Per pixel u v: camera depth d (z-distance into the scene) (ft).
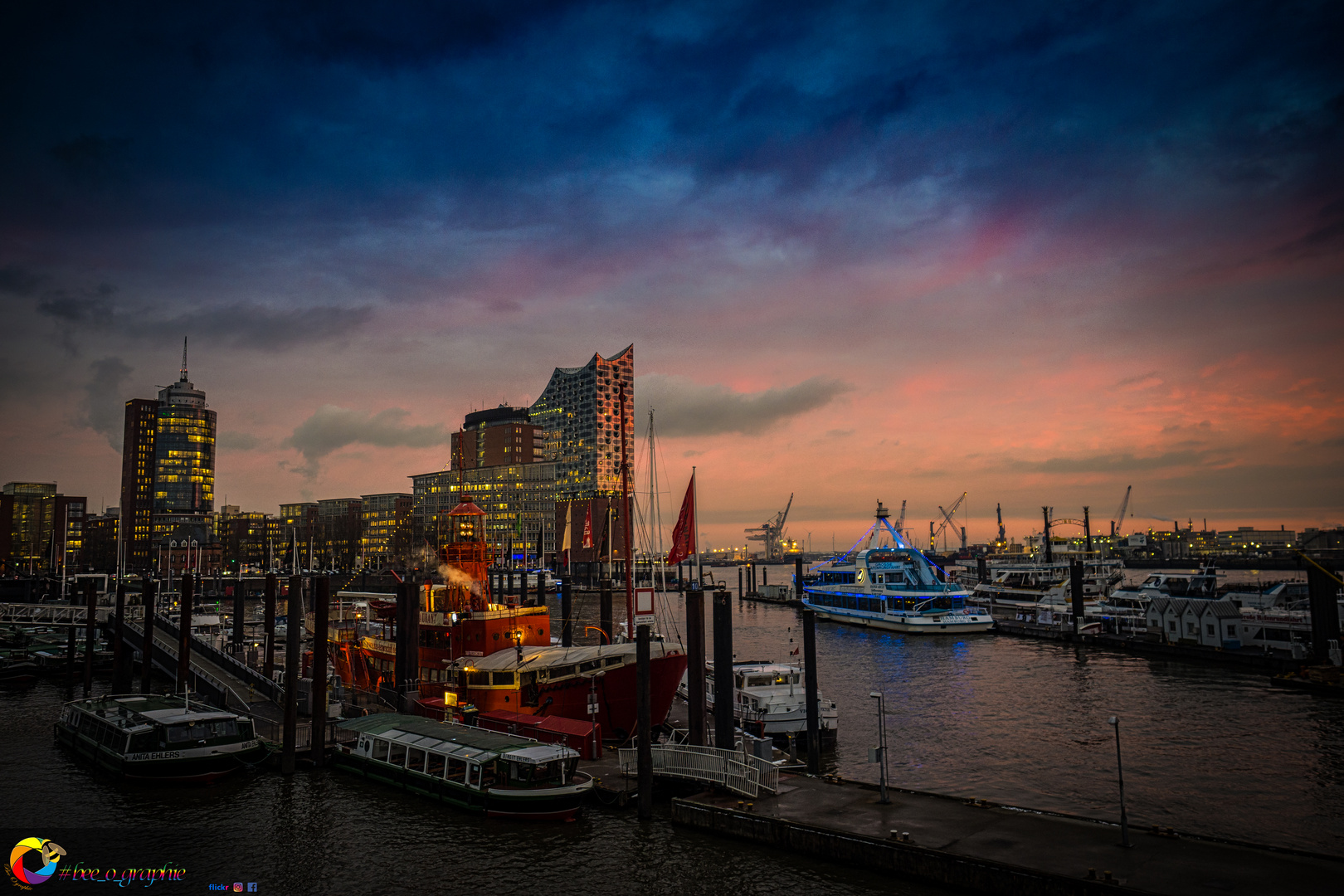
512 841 115.34
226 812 130.11
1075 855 92.17
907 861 95.91
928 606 408.05
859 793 119.55
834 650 339.16
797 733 171.32
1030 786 145.38
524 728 150.20
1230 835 120.16
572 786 122.21
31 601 583.99
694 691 137.49
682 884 100.17
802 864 102.68
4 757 165.58
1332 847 114.73
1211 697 220.02
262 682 204.64
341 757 150.10
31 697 241.55
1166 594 361.30
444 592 196.34
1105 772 153.58
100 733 157.69
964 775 152.56
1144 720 195.00
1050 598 447.83
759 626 455.22
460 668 170.19
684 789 131.44
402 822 124.16
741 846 109.50
